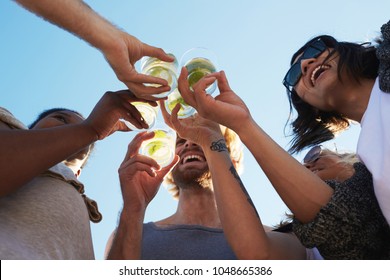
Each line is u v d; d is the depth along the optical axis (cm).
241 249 156
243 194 162
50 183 135
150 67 156
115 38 139
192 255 176
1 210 125
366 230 148
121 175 174
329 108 179
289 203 151
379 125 150
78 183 141
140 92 149
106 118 151
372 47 173
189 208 193
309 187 150
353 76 171
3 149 126
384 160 144
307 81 180
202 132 171
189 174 192
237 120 153
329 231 147
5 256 115
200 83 154
